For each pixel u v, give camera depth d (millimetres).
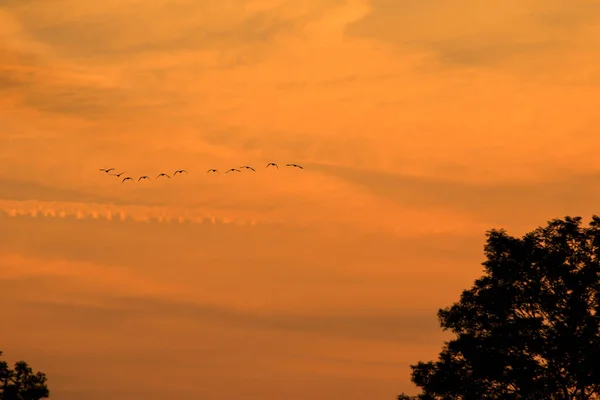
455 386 105562
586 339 99438
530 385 99312
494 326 104562
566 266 102750
